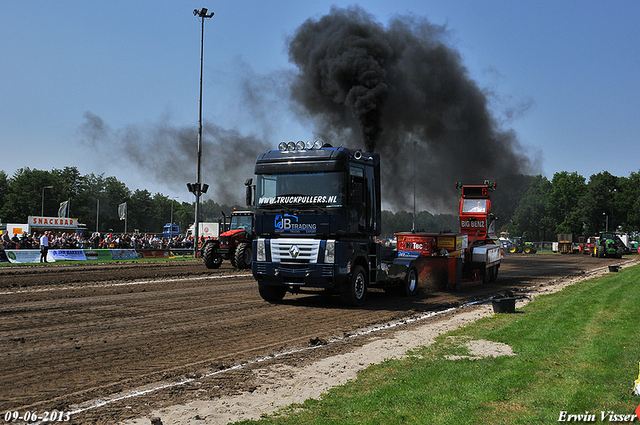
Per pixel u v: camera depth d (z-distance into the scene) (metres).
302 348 8.03
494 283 20.12
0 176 106.75
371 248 13.64
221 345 8.20
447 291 17.02
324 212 12.09
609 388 5.67
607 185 99.94
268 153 12.95
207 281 18.47
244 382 6.12
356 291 12.82
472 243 19.20
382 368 6.68
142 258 34.22
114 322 9.98
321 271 12.02
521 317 10.82
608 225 98.88
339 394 5.59
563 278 22.52
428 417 4.79
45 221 50.12
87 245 37.31
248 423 4.75
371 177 13.36
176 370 6.68
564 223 99.69
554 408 5.03
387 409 5.02
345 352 7.73
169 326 9.70
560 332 8.98
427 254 17.17
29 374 6.40
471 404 5.13
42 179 102.19
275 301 13.55
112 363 6.98
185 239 44.72
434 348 7.89
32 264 25.86
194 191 34.38
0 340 8.24
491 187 21.45
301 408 5.15
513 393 5.50
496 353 7.51
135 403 5.35
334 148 12.31
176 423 4.78
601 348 7.64
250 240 24.70
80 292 14.57
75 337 8.55
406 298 14.90
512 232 99.00
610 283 18.92
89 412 5.08
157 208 132.88
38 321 9.95
